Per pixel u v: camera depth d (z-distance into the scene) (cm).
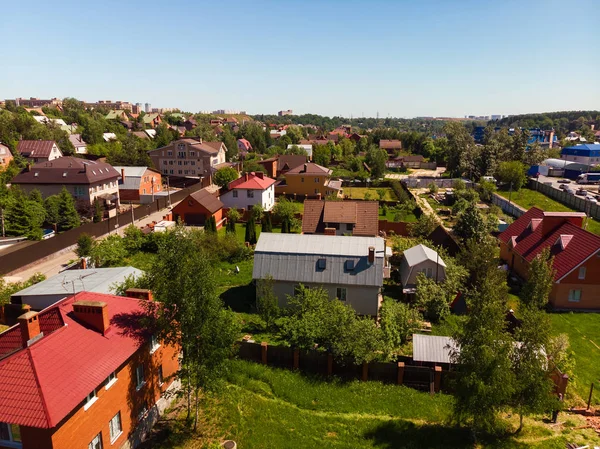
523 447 2122
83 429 1700
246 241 5391
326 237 3850
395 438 2180
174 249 2033
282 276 3538
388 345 2773
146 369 2183
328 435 2200
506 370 2014
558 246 4016
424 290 3544
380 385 2595
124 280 3186
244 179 7212
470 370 2078
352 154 15738
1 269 4159
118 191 7850
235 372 2680
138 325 2144
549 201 8381
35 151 9981
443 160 14425
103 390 1827
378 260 3506
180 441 2114
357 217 5250
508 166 9488
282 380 2614
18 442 1600
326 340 2739
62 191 6147
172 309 2039
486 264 3881
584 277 3712
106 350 1908
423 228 5609
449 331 3284
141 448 2080
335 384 2600
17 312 3086
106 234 5819
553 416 2334
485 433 2223
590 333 3334
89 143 13775
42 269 4488
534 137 19575
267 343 2858
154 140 14350
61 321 1922
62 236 5022
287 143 16975
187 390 2338
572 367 2614
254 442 2117
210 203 6488
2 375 1628
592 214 7269
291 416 2325
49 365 1686
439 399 2483
